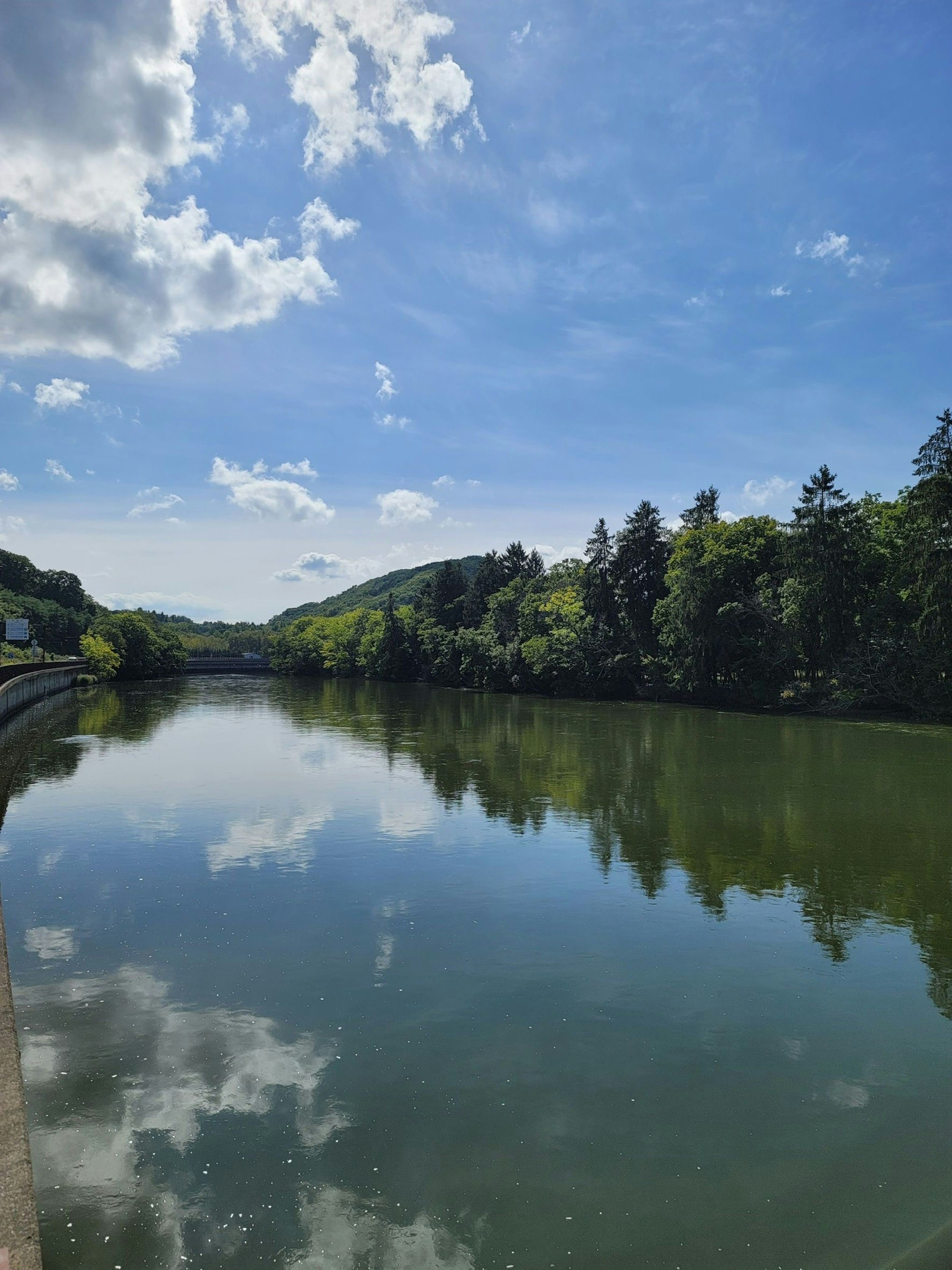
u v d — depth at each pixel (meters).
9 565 153.75
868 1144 6.84
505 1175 6.35
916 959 11.07
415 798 22.30
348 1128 6.95
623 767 27.95
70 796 22.62
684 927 12.24
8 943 11.40
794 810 20.62
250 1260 5.38
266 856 16.20
